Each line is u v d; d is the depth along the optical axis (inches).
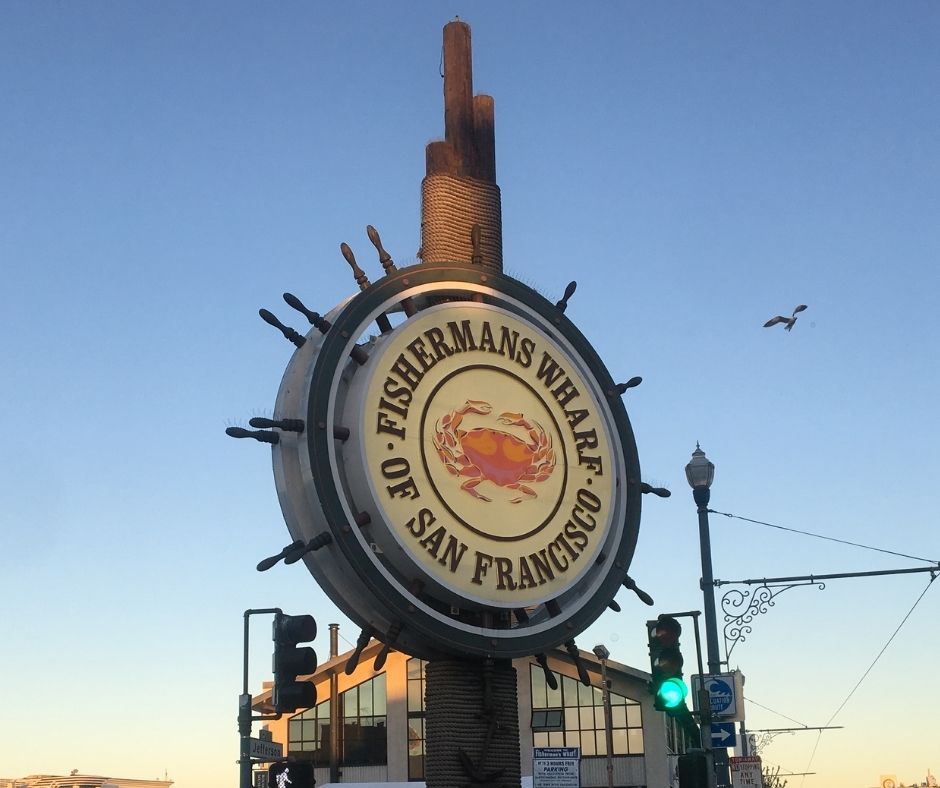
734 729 1068.5
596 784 2469.2
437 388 795.4
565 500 825.5
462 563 769.6
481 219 927.7
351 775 2564.0
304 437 745.0
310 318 780.6
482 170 953.5
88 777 4611.2
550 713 2532.0
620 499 857.5
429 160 944.3
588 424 855.1
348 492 764.6
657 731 2488.9
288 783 651.5
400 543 745.6
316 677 2628.0
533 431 827.4
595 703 2522.1
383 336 801.6
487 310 834.8
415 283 820.0
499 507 795.4
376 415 765.3
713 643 1087.0
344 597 753.0
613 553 839.1
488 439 806.5
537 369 845.2
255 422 741.9
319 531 745.6
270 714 649.0
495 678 801.6
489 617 780.0
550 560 804.6
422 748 2554.1
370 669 2623.0
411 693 2593.5
